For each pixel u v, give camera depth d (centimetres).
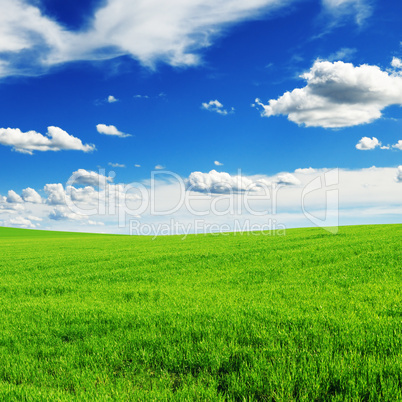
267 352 545
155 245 3419
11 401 440
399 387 428
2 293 1270
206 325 706
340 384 442
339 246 2169
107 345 627
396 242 2169
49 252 3078
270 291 1045
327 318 691
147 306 918
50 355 616
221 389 464
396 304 801
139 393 449
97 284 1362
